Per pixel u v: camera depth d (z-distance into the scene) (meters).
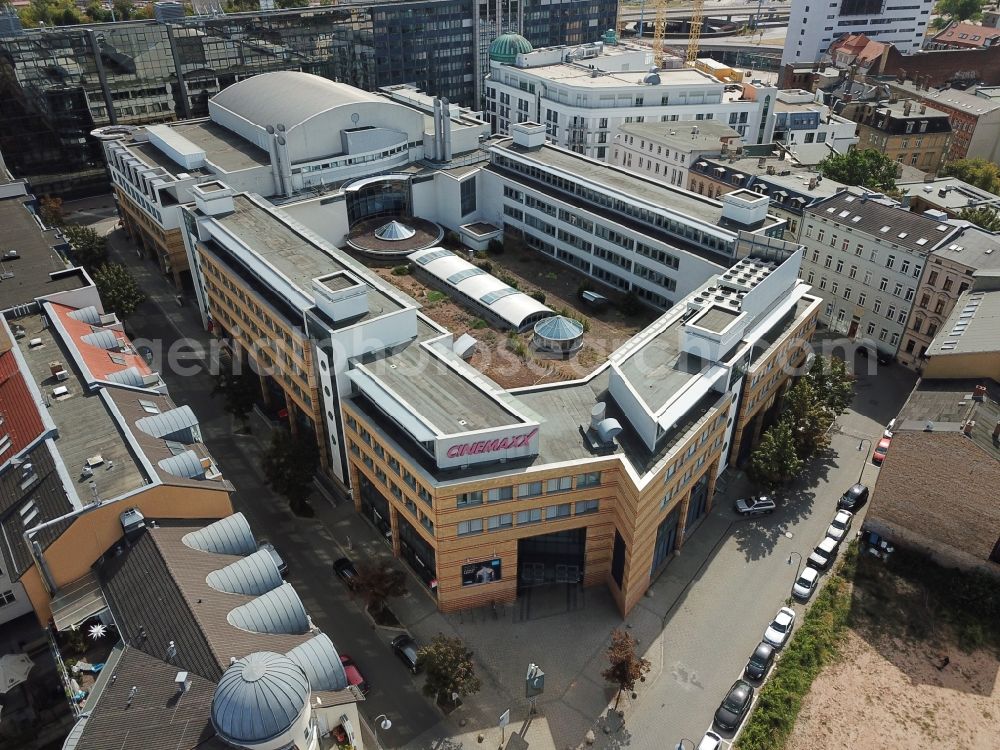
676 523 79.44
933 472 75.19
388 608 74.81
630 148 165.00
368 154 138.38
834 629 72.25
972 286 98.00
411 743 62.81
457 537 69.44
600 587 77.56
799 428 89.44
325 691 54.44
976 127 179.75
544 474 67.88
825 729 63.56
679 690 67.31
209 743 46.72
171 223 124.44
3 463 69.81
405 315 82.12
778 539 83.12
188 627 54.34
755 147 156.50
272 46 188.12
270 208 111.06
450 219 142.00
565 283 125.69
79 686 55.84
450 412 71.00
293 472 83.00
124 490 63.91
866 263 114.44
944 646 70.88
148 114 177.50
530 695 63.88
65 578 61.38
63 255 108.62
